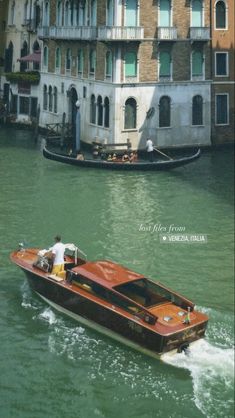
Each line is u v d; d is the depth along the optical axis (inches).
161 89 1435.8
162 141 1459.2
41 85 1791.3
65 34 1560.0
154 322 483.5
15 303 549.0
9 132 1759.4
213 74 1513.3
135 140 1421.0
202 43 1472.7
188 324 492.7
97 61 1448.1
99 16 1424.7
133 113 1413.6
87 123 1521.9
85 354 483.5
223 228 856.3
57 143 1514.5
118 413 421.1
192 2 1448.1
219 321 579.5
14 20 2033.7
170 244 775.7
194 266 716.0
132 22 1371.8
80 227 799.1
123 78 1378.0
